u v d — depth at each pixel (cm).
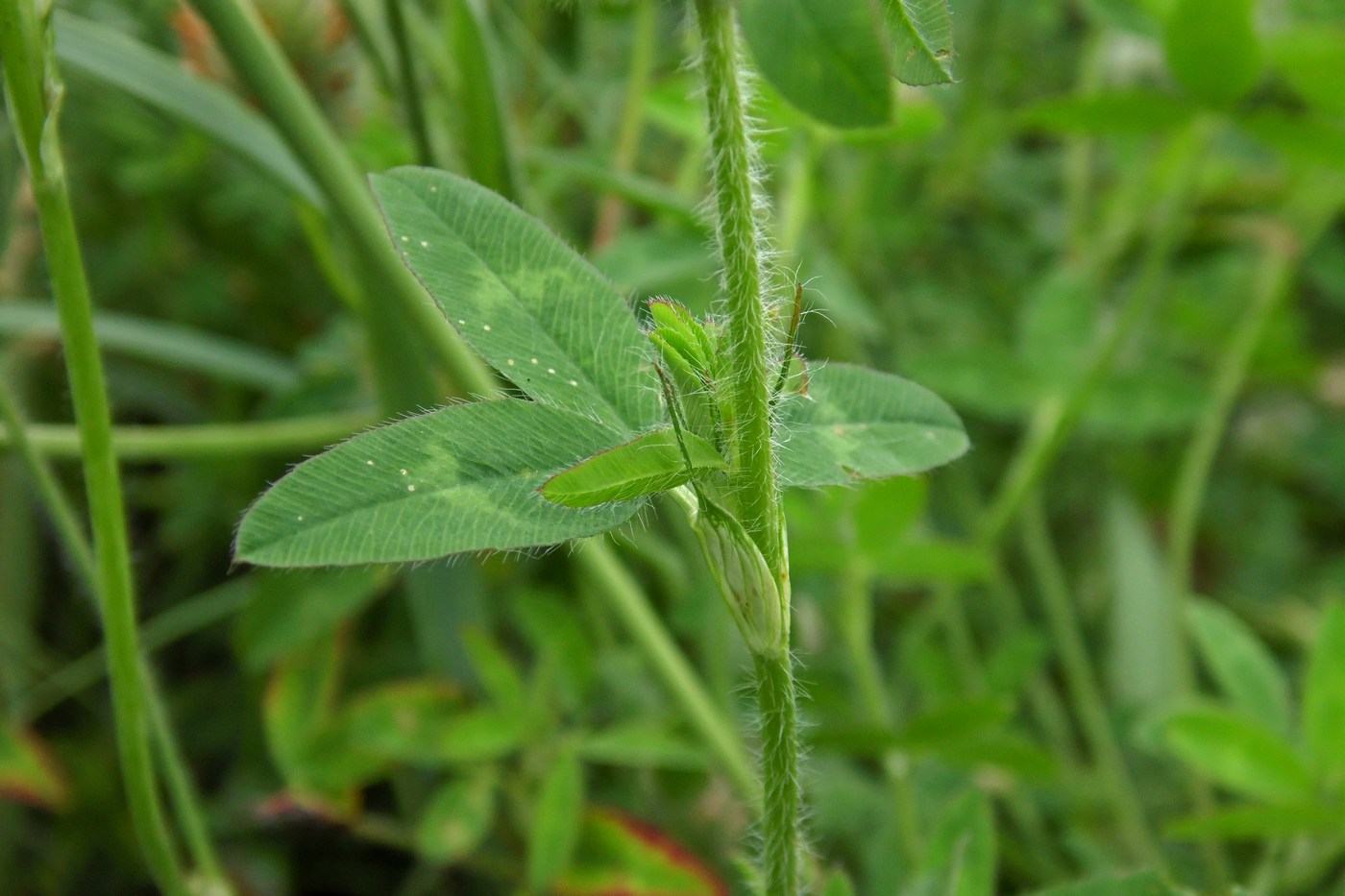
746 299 21
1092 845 35
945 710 30
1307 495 51
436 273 22
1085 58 54
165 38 38
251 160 30
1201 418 44
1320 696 30
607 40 51
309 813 35
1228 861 37
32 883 39
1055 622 42
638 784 38
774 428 22
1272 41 31
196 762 42
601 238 43
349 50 34
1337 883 35
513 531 21
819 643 41
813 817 36
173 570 46
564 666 35
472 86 29
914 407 24
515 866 35
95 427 24
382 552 21
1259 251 53
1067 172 55
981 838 27
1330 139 33
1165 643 44
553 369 22
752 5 20
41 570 43
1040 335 43
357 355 39
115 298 49
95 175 49
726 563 21
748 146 21
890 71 20
